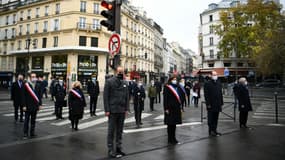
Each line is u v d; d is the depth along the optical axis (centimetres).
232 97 2533
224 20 4128
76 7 3756
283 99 2367
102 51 3819
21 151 561
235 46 4109
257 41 3412
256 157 527
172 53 9444
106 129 847
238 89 903
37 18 4178
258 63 2950
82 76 3753
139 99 941
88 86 1201
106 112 545
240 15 4078
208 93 762
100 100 2133
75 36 3725
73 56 3725
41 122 998
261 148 601
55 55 3912
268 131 827
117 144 553
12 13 4709
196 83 1728
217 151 572
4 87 4644
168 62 8606
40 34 4103
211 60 5456
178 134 768
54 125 929
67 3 3812
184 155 539
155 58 6606
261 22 3778
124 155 538
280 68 2769
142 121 1051
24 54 4300
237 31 3991
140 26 5341
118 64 717
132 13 4988
